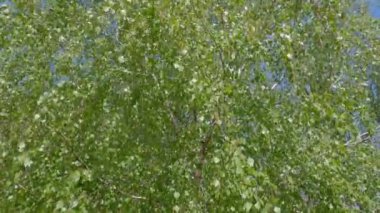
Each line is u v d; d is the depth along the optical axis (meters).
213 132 6.21
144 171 6.41
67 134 6.10
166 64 6.36
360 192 7.99
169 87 6.37
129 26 6.61
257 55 6.70
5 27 8.33
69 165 5.94
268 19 8.11
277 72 7.54
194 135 6.34
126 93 6.62
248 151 6.33
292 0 9.54
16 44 8.22
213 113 6.14
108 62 6.77
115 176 6.30
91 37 7.09
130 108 6.56
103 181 6.18
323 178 6.91
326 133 7.07
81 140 6.23
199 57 6.31
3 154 6.02
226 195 5.80
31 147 5.99
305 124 6.89
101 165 6.19
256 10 8.33
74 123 6.19
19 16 8.25
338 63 10.16
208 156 6.20
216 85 6.16
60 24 8.19
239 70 6.58
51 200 5.70
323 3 10.02
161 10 6.37
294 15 9.38
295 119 6.90
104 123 6.52
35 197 6.01
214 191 5.89
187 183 6.11
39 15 8.32
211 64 6.32
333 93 9.34
